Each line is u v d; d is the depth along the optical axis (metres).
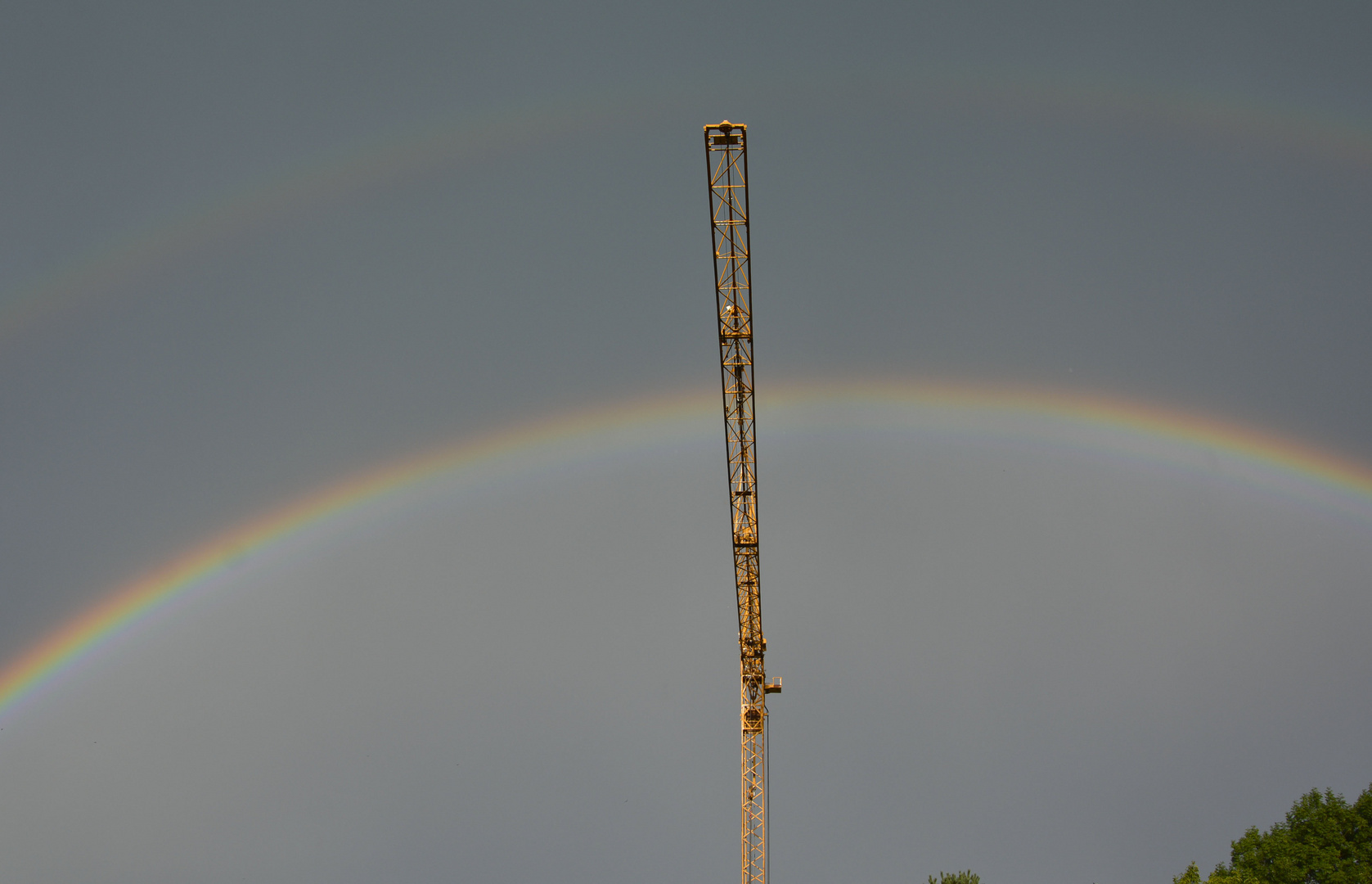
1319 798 145.88
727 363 150.12
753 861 184.12
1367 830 140.50
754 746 183.50
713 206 142.25
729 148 139.88
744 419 154.88
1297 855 139.25
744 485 160.88
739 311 147.12
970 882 145.50
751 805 184.62
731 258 144.88
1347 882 135.00
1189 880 133.75
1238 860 142.50
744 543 167.75
